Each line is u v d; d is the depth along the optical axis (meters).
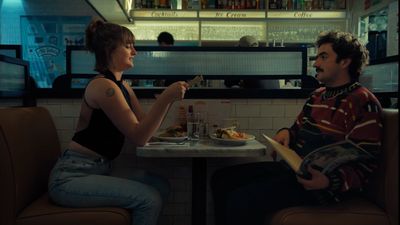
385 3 3.88
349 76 1.58
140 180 1.78
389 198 1.43
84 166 1.57
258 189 1.59
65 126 2.26
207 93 2.23
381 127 1.44
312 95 1.77
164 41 4.04
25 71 2.20
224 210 1.69
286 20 5.00
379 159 1.51
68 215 1.46
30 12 5.53
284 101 2.31
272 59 2.29
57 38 5.56
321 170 1.36
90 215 1.45
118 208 1.49
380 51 2.72
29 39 5.55
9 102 2.21
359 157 1.37
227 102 2.12
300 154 1.62
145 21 5.07
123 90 1.68
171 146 1.66
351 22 4.95
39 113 1.98
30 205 1.59
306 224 1.41
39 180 1.76
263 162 2.11
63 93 2.23
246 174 1.87
